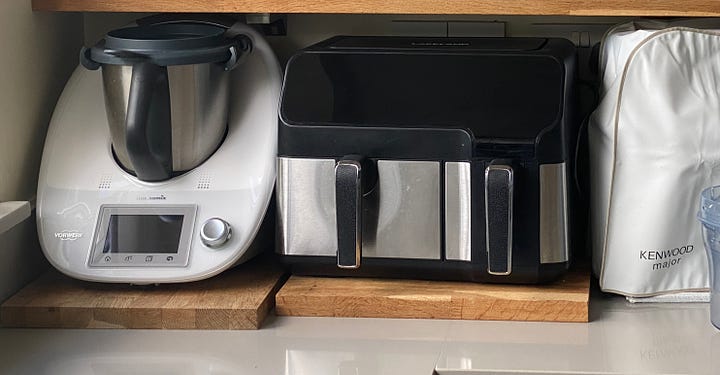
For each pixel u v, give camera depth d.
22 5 1.55
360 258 1.44
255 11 1.52
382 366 1.30
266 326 1.44
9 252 1.54
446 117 1.43
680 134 1.42
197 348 1.37
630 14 1.46
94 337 1.42
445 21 1.73
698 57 1.44
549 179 1.42
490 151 1.41
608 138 1.46
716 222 1.36
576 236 1.63
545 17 1.71
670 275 1.48
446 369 1.29
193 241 1.48
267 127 1.53
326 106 1.47
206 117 1.49
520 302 1.42
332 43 1.58
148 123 1.42
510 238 1.39
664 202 1.44
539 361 1.30
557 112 1.42
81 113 1.57
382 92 1.47
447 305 1.43
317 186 1.47
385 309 1.45
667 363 1.29
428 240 1.45
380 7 1.50
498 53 1.48
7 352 1.37
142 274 1.47
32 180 1.59
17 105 1.54
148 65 1.40
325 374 1.28
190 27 1.58
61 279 1.55
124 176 1.52
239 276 1.55
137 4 1.54
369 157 1.45
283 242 1.49
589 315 1.44
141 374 1.29
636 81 1.44
